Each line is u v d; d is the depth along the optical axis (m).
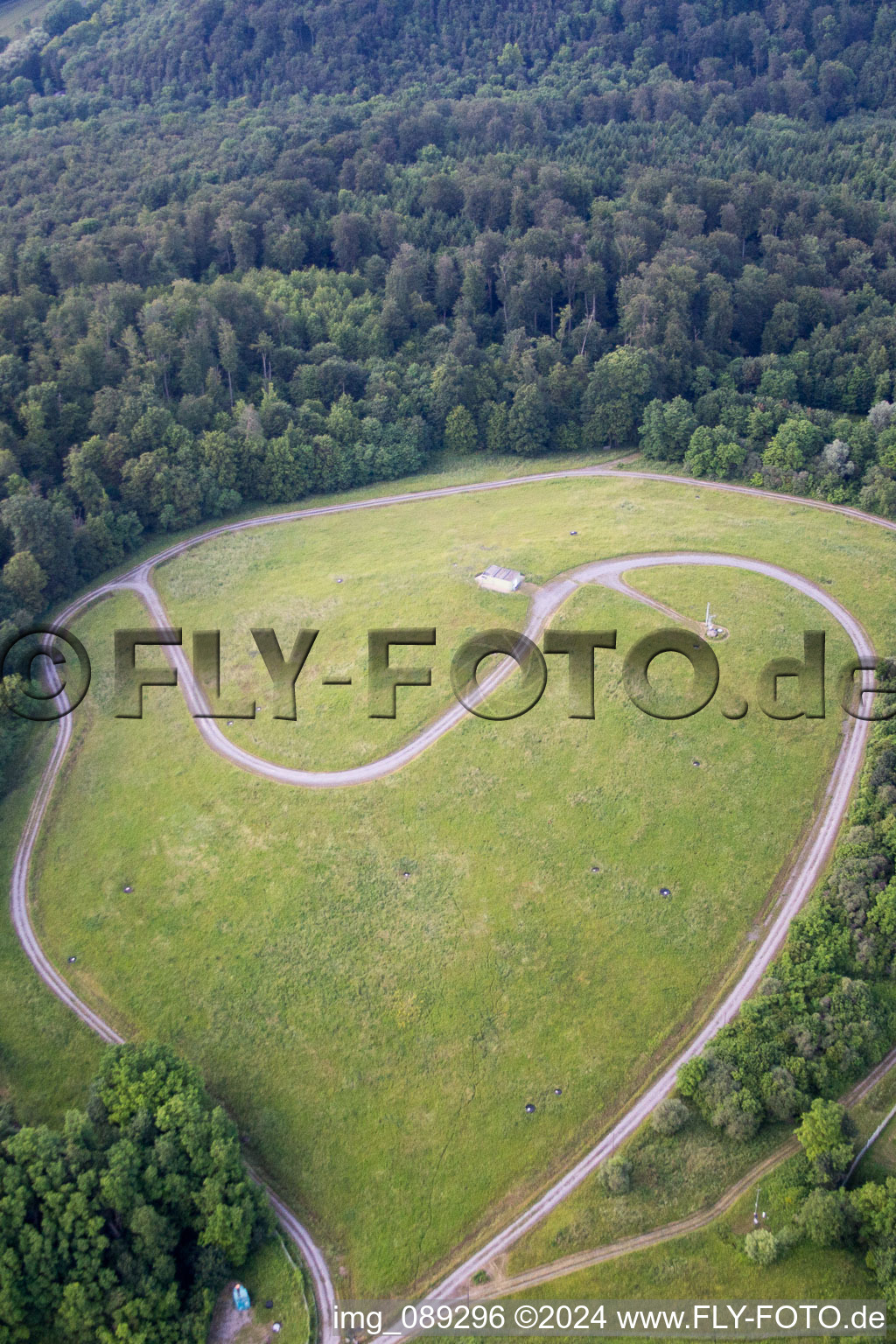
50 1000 123.75
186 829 142.12
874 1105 110.44
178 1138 103.50
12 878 138.38
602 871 133.25
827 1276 98.94
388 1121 111.94
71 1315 94.00
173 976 125.12
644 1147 108.50
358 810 142.50
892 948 120.25
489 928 127.75
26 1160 100.06
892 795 134.75
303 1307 98.81
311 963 125.12
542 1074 114.81
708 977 122.25
